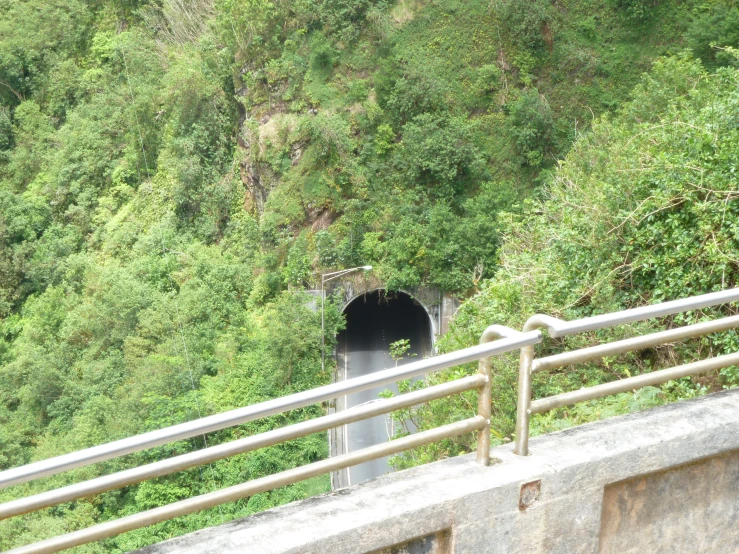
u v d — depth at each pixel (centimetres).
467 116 4678
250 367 3728
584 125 4569
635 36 4703
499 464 319
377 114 4662
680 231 852
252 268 4628
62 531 2617
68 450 3397
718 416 358
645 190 940
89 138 5778
